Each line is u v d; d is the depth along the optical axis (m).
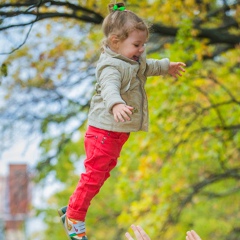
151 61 10.86
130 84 10.24
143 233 11.16
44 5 18.08
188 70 21.94
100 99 10.34
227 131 25.05
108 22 10.23
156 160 24.75
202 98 24.91
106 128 10.29
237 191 30.17
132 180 25.16
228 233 33.41
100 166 10.35
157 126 23.92
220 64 24.91
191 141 25.22
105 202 37.19
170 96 23.33
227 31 23.36
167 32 21.98
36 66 22.45
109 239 37.97
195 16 22.48
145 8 21.52
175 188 25.53
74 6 19.27
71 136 23.61
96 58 22.64
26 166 24.59
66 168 27.69
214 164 28.69
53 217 37.38
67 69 22.75
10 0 16.94
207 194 29.59
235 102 23.59
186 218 33.44
